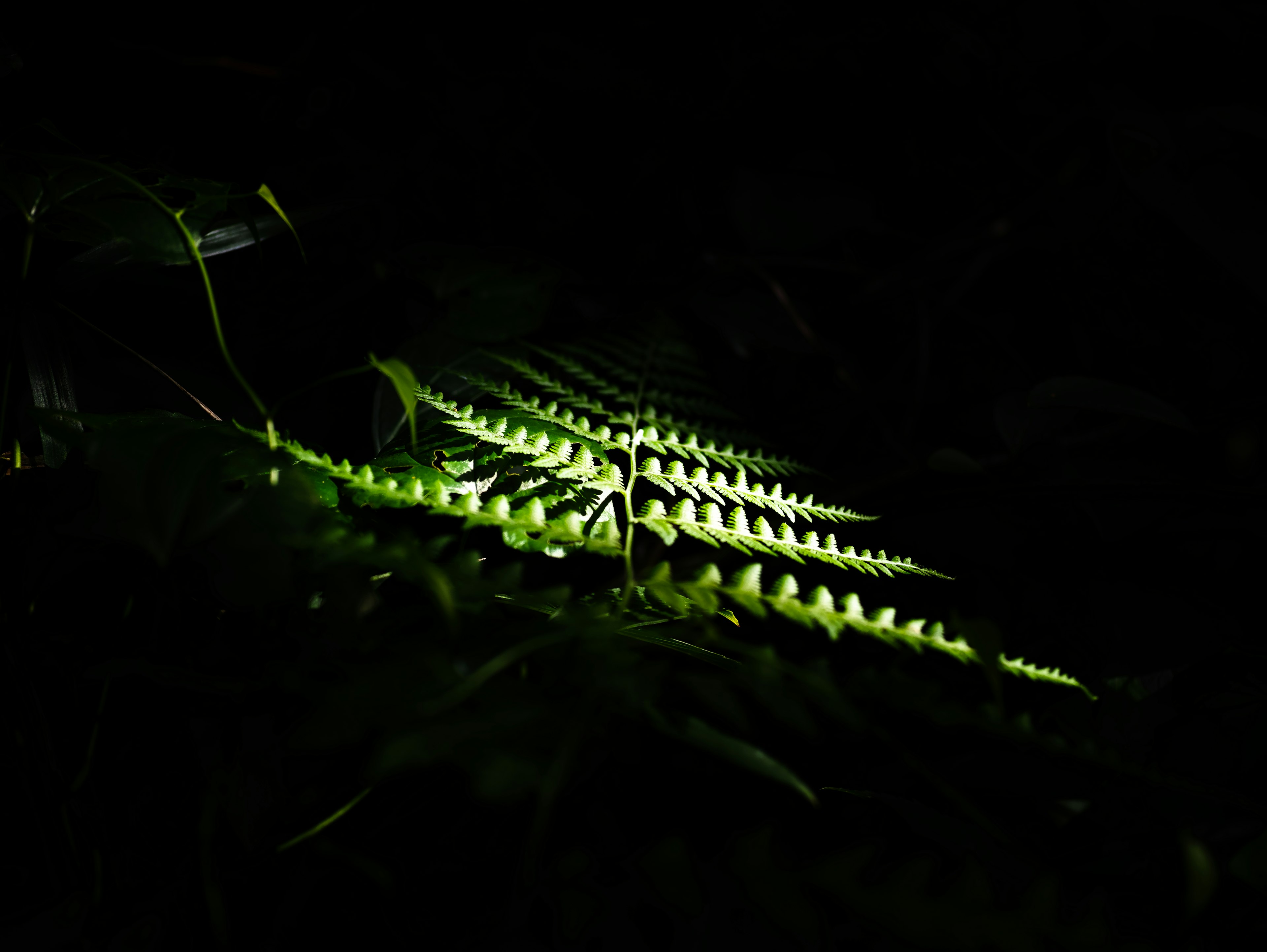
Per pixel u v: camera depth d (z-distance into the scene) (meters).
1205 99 0.87
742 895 0.48
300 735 0.45
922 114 0.95
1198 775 0.65
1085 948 0.47
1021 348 0.90
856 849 0.49
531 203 0.91
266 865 0.55
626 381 0.61
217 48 0.84
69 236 0.58
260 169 0.85
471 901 0.59
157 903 0.54
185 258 0.55
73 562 0.60
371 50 0.88
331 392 0.79
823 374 0.87
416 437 0.59
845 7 0.91
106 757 0.57
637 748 0.55
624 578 0.72
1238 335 0.83
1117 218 0.86
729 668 0.53
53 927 0.53
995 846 0.56
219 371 0.77
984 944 0.48
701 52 0.92
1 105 0.76
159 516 0.45
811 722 0.45
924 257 0.90
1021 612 0.76
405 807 0.60
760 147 0.93
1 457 0.60
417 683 0.45
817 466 0.85
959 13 0.90
